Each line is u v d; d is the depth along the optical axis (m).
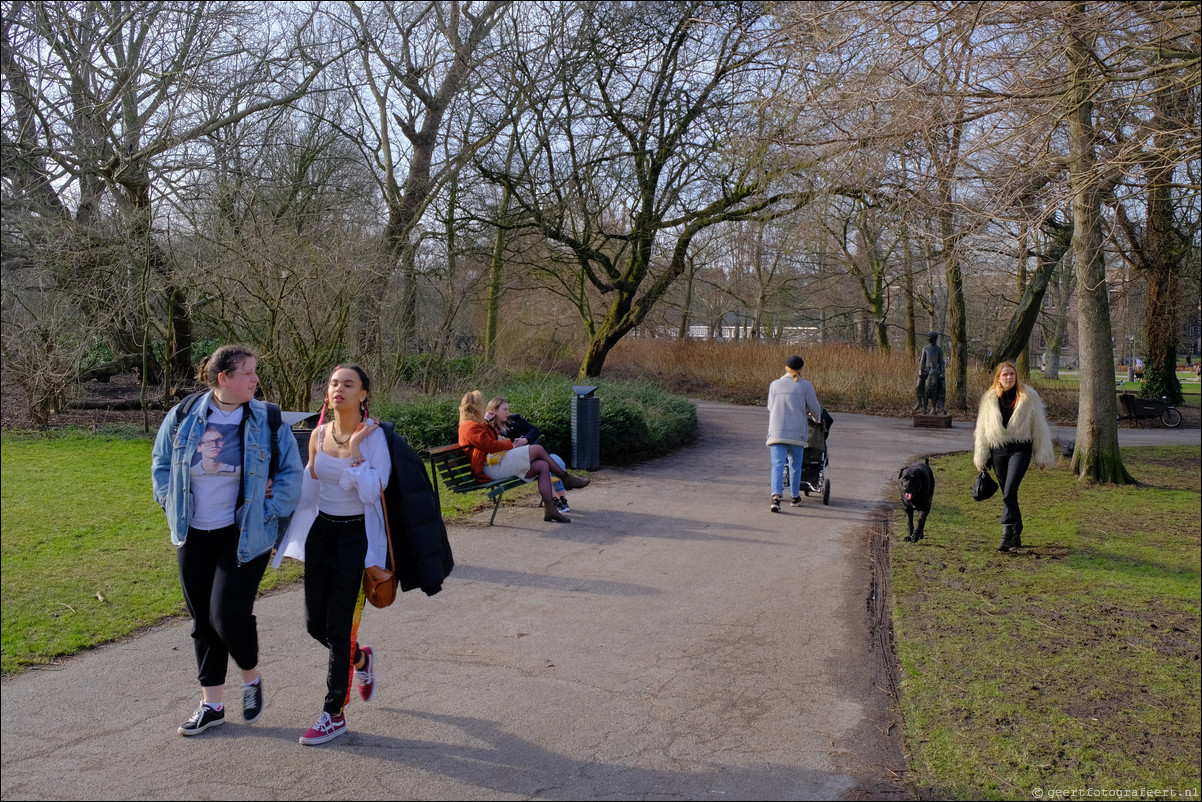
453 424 10.48
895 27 7.14
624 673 4.52
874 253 26.78
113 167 11.83
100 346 13.25
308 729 3.76
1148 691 4.26
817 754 3.68
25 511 7.24
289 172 16.06
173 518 3.55
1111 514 6.67
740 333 50.03
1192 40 6.29
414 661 4.62
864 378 23.64
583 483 8.44
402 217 16.11
